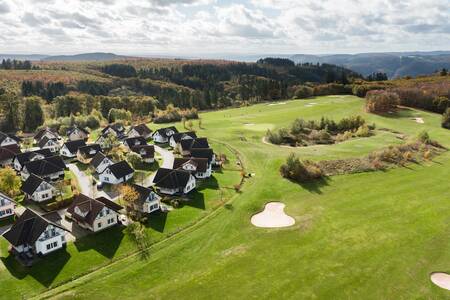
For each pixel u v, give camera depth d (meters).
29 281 46.44
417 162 89.31
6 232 54.38
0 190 72.31
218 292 43.53
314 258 50.19
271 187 75.00
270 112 160.62
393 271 47.34
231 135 120.88
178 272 47.56
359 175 81.25
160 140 119.69
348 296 42.75
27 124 153.00
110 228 60.19
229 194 73.56
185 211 66.12
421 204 66.94
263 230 58.44
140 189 66.56
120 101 183.25
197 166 83.25
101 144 114.06
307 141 114.44
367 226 59.09
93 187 79.56
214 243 54.53
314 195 71.69
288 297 42.59
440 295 43.22
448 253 51.53
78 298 42.53
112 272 47.59
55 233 53.34
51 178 84.94
